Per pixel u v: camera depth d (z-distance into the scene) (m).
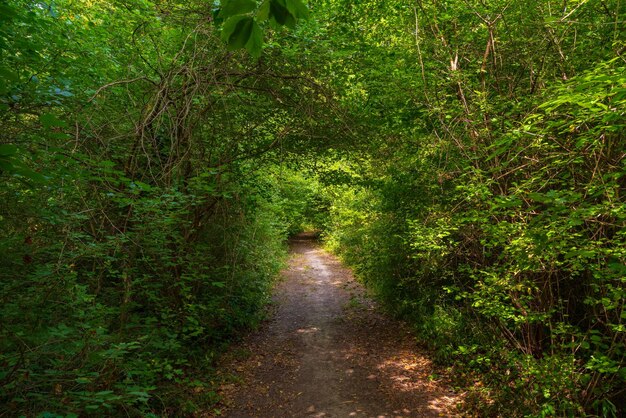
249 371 6.80
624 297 3.42
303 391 6.06
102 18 6.25
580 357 4.45
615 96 2.79
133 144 5.37
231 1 1.52
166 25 6.14
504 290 4.78
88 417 3.68
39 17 4.97
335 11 8.19
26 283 3.79
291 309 10.61
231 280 8.14
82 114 4.57
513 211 4.26
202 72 5.99
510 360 4.88
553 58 5.01
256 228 11.17
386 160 8.25
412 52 6.91
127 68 5.75
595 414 4.14
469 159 4.88
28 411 3.09
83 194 4.39
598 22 4.54
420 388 6.00
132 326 4.83
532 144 3.78
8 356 3.08
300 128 7.43
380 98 7.55
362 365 6.95
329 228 21.95
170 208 5.08
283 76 6.59
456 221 5.30
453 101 5.77
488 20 5.55
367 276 12.43
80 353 3.51
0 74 2.22
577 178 4.07
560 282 4.83
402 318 9.16
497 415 4.93
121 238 4.39
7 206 3.91
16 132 3.65
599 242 3.39
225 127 6.83
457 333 6.80
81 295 3.93
